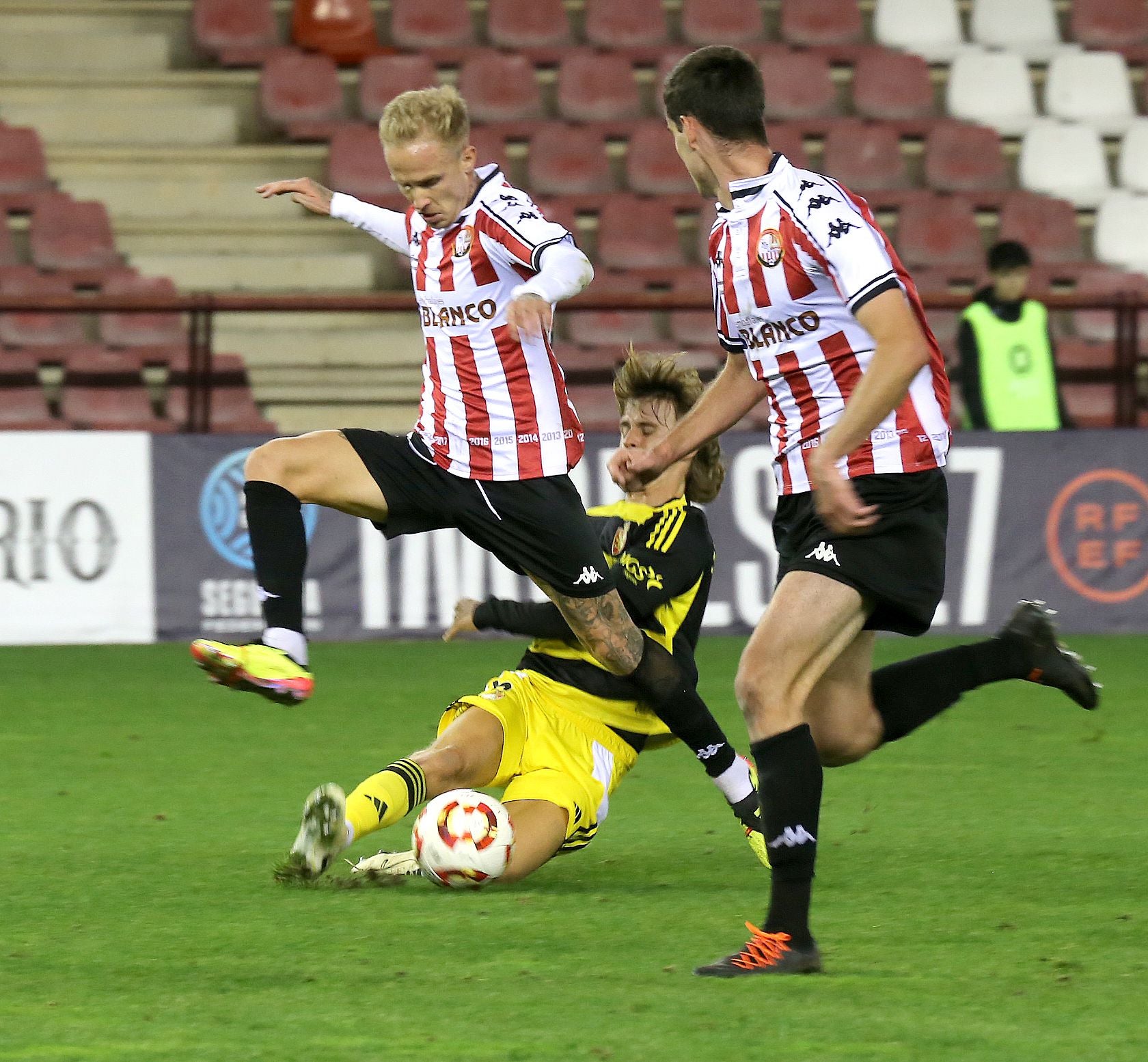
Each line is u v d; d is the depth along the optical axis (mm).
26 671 31719
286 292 48031
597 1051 10117
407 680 30688
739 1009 11008
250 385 42844
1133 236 51469
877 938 13109
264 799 19688
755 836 15906
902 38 56438
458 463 16188
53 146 50312
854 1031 10539
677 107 13188
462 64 53844
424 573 35969
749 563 36250
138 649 34844
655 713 15750
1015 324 36781
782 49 54812
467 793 14883
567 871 15914
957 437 36312
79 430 38938
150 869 15742
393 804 14812
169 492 35219
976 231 50188
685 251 50000
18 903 14289
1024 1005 11148
